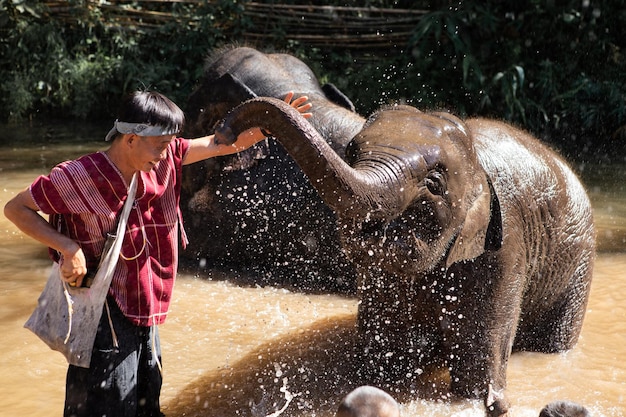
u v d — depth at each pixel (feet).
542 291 13.01
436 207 9.88
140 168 9.14
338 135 17.70
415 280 11.25
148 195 9.48
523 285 11.94
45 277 17.19
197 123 18.66
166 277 9.86
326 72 41.91
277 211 17.75
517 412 11.23
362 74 40.68
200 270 18.16
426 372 12.40
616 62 40.37
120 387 9.58
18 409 11.17
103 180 9.12
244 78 19.29
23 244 19.72
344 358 13.08
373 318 12.01
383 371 12.17
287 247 17.88
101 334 9.46
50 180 9.03
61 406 11.31
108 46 44.96
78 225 9.29
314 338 14.06
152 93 9.10
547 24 39.47
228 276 17.81
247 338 14.06
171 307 15.60
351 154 10.19
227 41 44.16
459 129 10.71
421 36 38.42
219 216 18.34
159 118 8.95
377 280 11.53
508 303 11.51
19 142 35.88
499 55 39.55
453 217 10.13
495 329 11.39
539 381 12.40
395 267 9.94
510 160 12.07
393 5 43.98
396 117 10.57
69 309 9.12
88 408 9.55
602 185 27.25
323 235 17.28
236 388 11.96
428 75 39.81
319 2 45.21
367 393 6.02
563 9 39.37
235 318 15.11
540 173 12.49
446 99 39.19
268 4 43.50
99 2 44.04
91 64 43.14
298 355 13.25
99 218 9.21
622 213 23.17
